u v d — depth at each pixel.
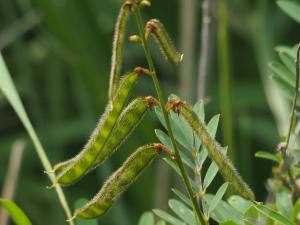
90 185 0.97
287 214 0.44
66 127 0.96
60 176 0.36
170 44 0.36
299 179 0.46
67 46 0.87
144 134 0.84
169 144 0.41
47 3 0.85
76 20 0.88
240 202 0.43
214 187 0.80
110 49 0.89
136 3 0.35
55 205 0.94
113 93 0.35
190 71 0.82
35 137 0.48
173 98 0.37
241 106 0.98
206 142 0.36
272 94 0.76
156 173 0.88
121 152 0.85
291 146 0.46
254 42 0.97
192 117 0.36
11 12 0.99
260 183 0.94
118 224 0.83
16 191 0.94
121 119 0.36
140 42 0.36
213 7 0.76
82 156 0.36
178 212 0.42
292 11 0.51
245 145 0.92
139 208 0.89
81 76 0.87
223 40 0.65
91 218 0.37
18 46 0.97
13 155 0.73
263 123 0.97
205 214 0.39
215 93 0.95
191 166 0.41
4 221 0.67
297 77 0.43
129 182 0.36
